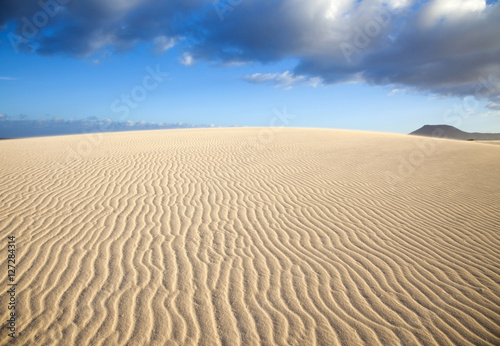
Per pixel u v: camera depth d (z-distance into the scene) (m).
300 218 6.68
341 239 5.71
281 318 3.59
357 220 6.67
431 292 4.11
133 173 9.88
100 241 5.17
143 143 18.27
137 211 6.61
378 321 3.57
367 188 9.23
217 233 5.75
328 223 6.46
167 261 4.68
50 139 21.17
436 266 4.79
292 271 4.57
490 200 8.24
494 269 4.70
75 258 4.60
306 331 3.39
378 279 4.41
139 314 3.53
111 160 11.90
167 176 9.73
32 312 3.44
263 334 3.33
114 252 4.84
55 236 5.25
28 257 4.55
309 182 9.70
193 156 13.56
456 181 10.27
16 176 8.78
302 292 4.08
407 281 4.37
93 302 3.68
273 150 15.91
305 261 4.87
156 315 3.53
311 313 3.68
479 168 12.27
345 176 10.61
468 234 6.04
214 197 7.86
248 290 4.08
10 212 6.16
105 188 8.11
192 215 6.57
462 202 8.05
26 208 6.43
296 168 11.67
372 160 13.60
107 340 3.14
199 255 4.91
